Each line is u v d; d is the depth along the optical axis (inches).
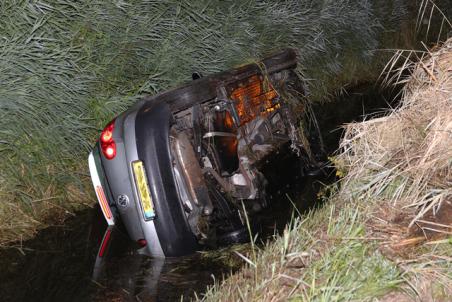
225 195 228.2
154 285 198.4
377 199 195.2
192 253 209.9
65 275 211.3
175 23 353.4
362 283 154.5
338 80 482.6
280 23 430.0
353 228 180.1
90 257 222.7
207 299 170.7
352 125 225.1
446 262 160.2
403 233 176.2
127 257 216.7
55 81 281.9
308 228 192.4
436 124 193.0
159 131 205.9
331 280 157.6
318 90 447.2
